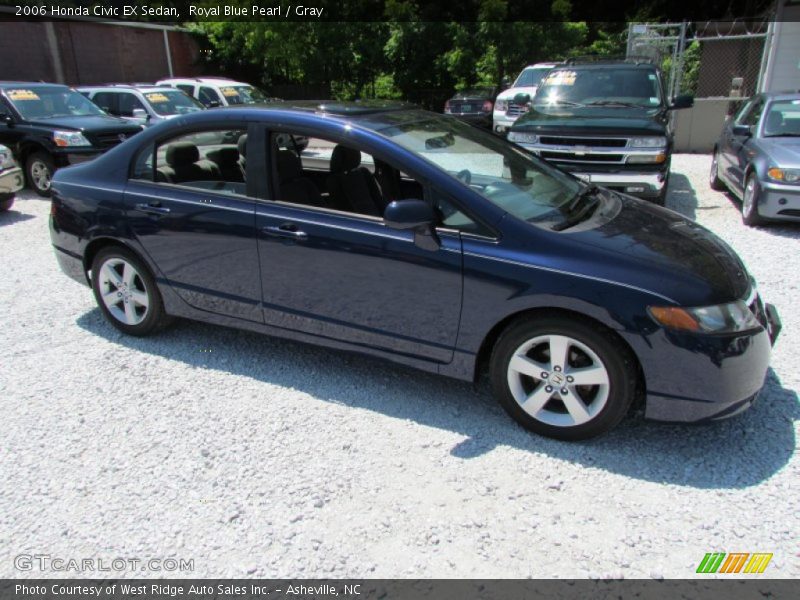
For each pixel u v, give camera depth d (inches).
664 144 283.1
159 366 157.8
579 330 115.9
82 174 168.9
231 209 145.4
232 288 150.9
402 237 128.1
